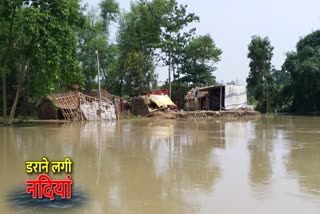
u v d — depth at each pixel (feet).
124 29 188.85
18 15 103.35
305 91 185.57
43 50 99.86
